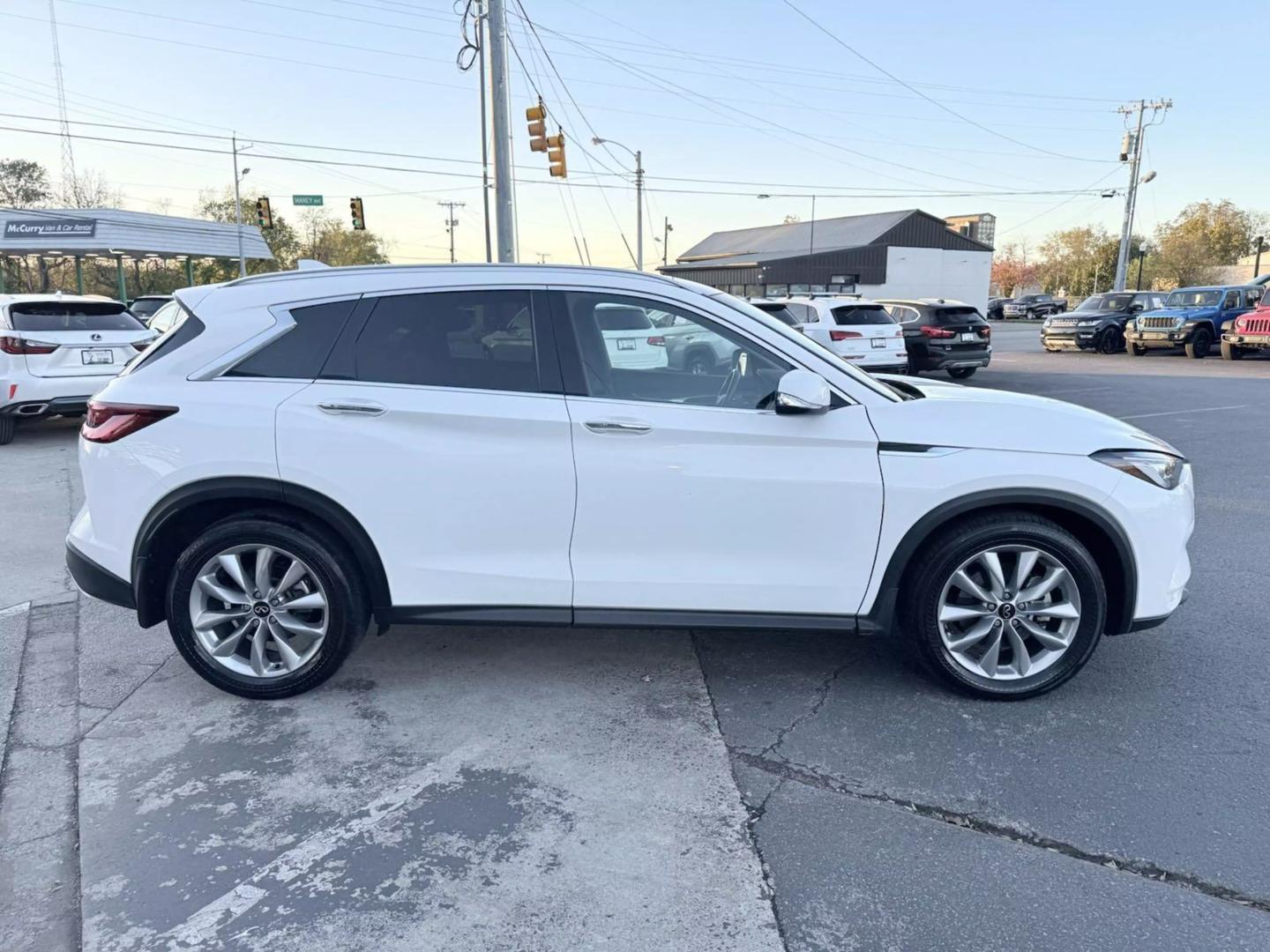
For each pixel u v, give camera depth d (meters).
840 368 3.50
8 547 5.94
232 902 2.46
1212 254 77.06
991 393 4.04
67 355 9.48
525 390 3.42
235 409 3.39
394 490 3.39
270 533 3.46
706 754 3.22
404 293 3.49
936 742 3.28
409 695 3.71
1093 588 3.43
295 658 3.60
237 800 2.95
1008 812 2.84
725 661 4.03
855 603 3.48
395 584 3.49
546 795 2.97
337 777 3.08
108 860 2.64
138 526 3.48
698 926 2.34
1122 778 3.02
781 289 50.97
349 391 3.40
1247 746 3.23
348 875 2.56
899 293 54.69
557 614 3.50
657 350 3.50
